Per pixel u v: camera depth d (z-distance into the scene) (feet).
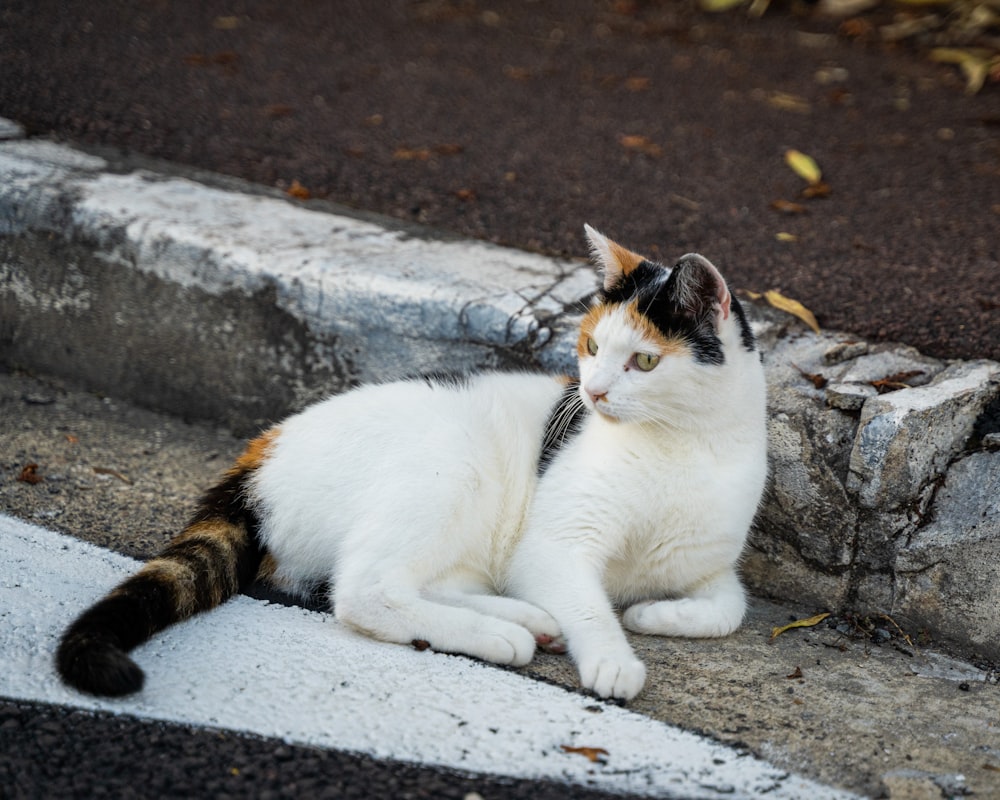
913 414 10.49
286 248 13.52
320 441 10.27
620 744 8.25
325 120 18.45
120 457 12.85
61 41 20.52
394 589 9.61
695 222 15.72
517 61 22.13
